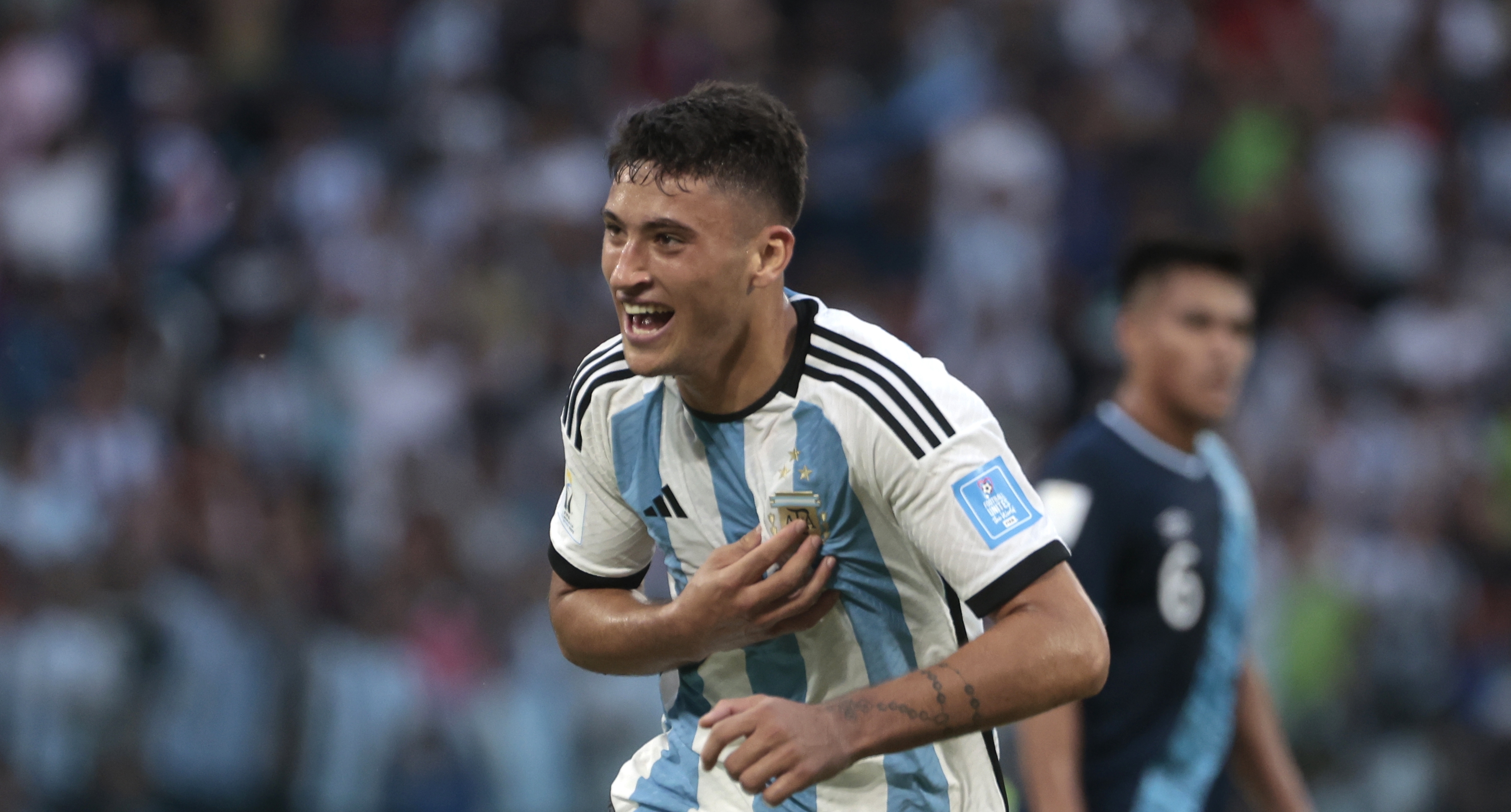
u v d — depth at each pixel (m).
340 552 25.77
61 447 26.14
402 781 23.42
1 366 27.53
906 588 9.23
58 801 23.14
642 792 10.16
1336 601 27.48
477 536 26.20
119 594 23.94
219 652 23.53
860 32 35.31
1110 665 12.97
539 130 31.55
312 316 28.89
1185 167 34.44
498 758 23.77
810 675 9.51
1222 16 37.72
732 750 9.41
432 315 28.95
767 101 8.81
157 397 27.31
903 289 31.92
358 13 33.84
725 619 8.93
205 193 30.52
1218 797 14.00
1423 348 32.78
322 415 27.86
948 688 8.36
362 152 31.72
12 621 23.73
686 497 9.41
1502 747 26.52
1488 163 37.72
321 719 23.53
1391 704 27.94
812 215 32.44
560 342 29.78
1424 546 29.55
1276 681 26.62
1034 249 32.03
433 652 24.08
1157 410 13.73
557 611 10.05
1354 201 35.06
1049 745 12.58
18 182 30.75
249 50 33.25
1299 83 36.53
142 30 32.91
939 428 8.65
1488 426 32.06
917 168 32.78
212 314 29.08
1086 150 33.91
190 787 23.16
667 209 8.48
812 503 8.98
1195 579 13.47
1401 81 38.00
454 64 32.81
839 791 9.58
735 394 9.03
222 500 25.20
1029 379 30.97
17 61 31.86
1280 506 28.78
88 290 28.75
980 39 34.91
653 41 33.94
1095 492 13.37
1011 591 8.57
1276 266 33.94
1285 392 31.09
